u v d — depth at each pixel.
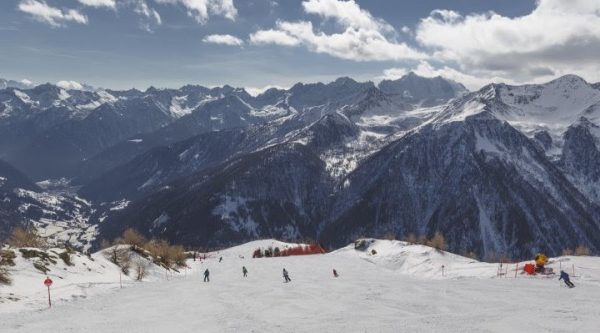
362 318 42.09
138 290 68.94
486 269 80.62
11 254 71.31
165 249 122.75
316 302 52.38
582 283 55.09
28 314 48.12
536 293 49.72
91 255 96.06
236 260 148.88
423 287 60.34
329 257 139.88
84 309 51.50
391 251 137.50
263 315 45.78
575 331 33.34
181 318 45.66
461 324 37.38
